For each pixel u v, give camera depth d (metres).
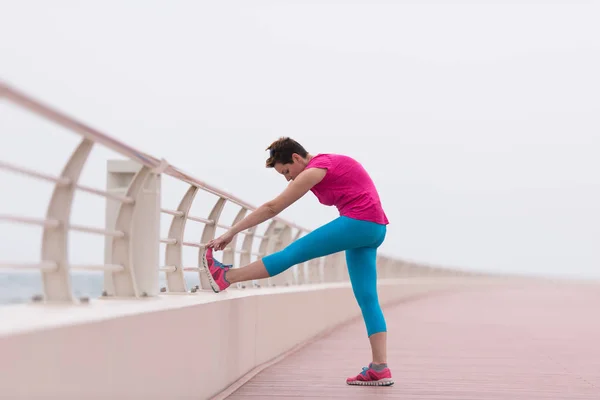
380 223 4.68
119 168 3.72
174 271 4.59
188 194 4.62
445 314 13.71
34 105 2.16
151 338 3.20
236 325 4.96
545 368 6.11
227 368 4.73
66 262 2.88
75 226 2.96
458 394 4.69
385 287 16.94
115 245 3.65
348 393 4.64
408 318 12.52
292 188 4.47
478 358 6.79
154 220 3.85
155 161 3.54
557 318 12.72
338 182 4.60
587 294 27.27
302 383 5.06
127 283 3.66
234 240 6.41
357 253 4.90
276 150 4.70
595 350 7.57
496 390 4.88
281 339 6.84
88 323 2.53
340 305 11.23
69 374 2.38
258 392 4.64
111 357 2.74
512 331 9.91
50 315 2.52
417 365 6.23
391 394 4.64
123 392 2.87
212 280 4.60
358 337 8.84
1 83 1.89
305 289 8.41
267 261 4.60
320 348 7.53
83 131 2.59
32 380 2.13
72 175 2.86
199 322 4.00
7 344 1.98
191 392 3.87
